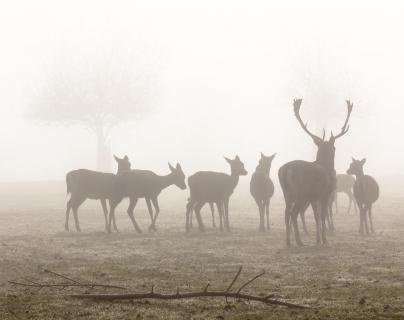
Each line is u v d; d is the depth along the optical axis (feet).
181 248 96.27
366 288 62.13
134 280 69.00
